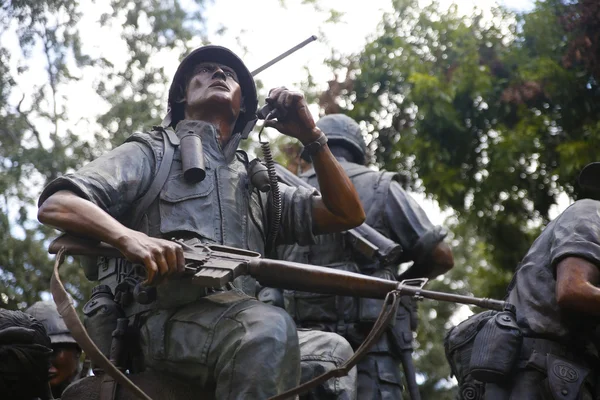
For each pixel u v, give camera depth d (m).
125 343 5.89
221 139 6.30
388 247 8.25
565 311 6.26
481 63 14.20
